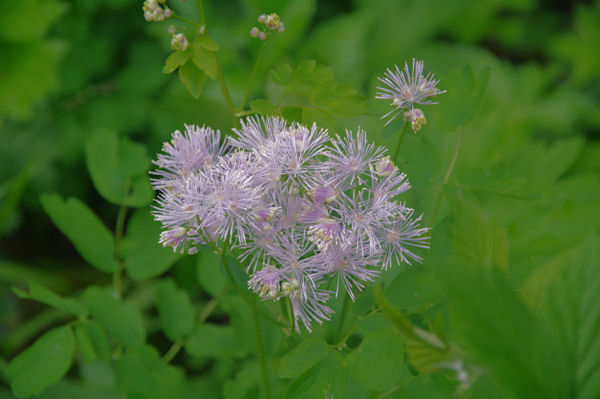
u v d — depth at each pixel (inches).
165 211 13.0
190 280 20.9
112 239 16.0
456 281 11.0
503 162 17.8
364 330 13.4
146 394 14.6
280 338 16.1
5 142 24.1
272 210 12.9
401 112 13.8
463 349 11.1
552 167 17.6
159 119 23.5
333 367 12.9
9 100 22.4
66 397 17.4
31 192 24.0
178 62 13.4
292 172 13.1
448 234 13.5
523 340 11.0
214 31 22.8
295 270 13.0
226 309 16.4
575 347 11.5
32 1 22.3
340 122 16.1
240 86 21.6
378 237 13.2
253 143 13.5
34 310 23.3
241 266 13.3
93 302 15.4
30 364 14.4
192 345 16.0
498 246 11.5
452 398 12.6
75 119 24.1
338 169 13.2
